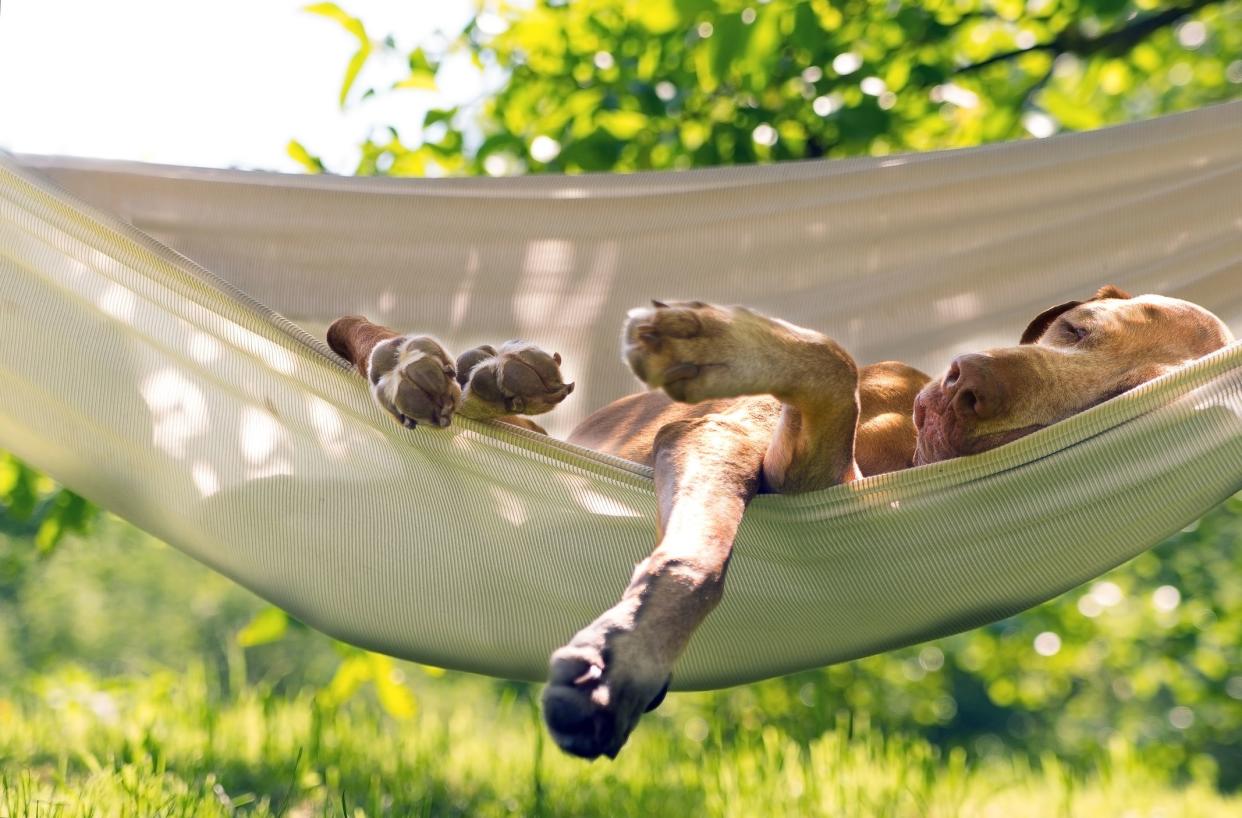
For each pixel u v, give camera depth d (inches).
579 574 99.0
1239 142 143.9
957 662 358.6
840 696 306.8
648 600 70.5
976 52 225.9
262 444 106.2
